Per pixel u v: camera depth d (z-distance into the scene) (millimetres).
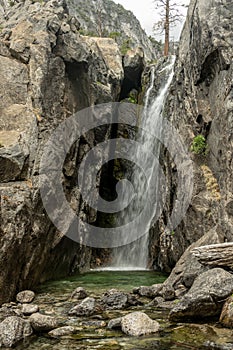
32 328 7543
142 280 14398
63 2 19641
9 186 11586
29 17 17125
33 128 13711
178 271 11289
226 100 13586
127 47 28141
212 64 15133
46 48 15938
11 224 10633
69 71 17297
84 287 12703
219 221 12906
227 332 7234
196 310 8000
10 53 15828
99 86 20188
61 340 7020
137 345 6691
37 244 12422
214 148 14367
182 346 6578
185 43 18531
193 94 16219
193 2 18328
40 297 11000
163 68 23281
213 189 13875
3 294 10109
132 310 9141
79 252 17047
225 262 9375
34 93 14906
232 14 14586
